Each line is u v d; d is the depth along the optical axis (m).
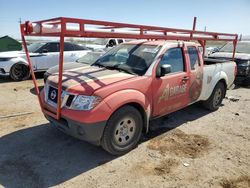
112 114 3.61
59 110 3.60
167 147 4.24
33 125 5.05
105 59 4.91
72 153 3.98
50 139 4.43
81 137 3.53
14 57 9.41
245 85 9.55
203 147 4.29
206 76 5.53
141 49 4.64
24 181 3.25
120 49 4.96
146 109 4.09
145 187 3.19
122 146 3.89
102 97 3.48
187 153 4.06
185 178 3.39
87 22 3.21
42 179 3.30
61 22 3.03
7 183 3.19
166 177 3.41
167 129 5.02
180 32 4.74
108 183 3.25
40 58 9.89
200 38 5.34
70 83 3.71
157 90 4.26
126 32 3.72
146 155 3.96
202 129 5.09
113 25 3.47
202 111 6.23
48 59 10.09
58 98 3.53
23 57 9.59
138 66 4.29
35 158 3.80
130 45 4.93
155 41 4.86
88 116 3.38
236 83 9.55
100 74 4.07
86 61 8.23
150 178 3.38
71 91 3.55
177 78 4.63
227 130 5.07
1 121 5.23
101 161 3.77
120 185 3.22
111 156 3.91
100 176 3.40
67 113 3.53
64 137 4.52
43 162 3.70
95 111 3.41
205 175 3.47
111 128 3.63
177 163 3.75
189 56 5.00
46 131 4.76
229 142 4.52
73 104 3.49
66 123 3.68
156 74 4.21
